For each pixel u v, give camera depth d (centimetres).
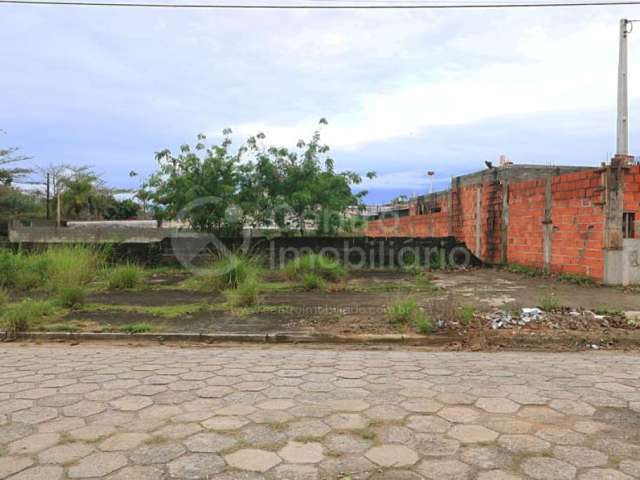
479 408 344
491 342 558
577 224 1065
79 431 308
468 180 1773
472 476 247
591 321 623
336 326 628
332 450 279
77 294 789
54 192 3531
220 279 957
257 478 247
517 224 1318
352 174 1424
